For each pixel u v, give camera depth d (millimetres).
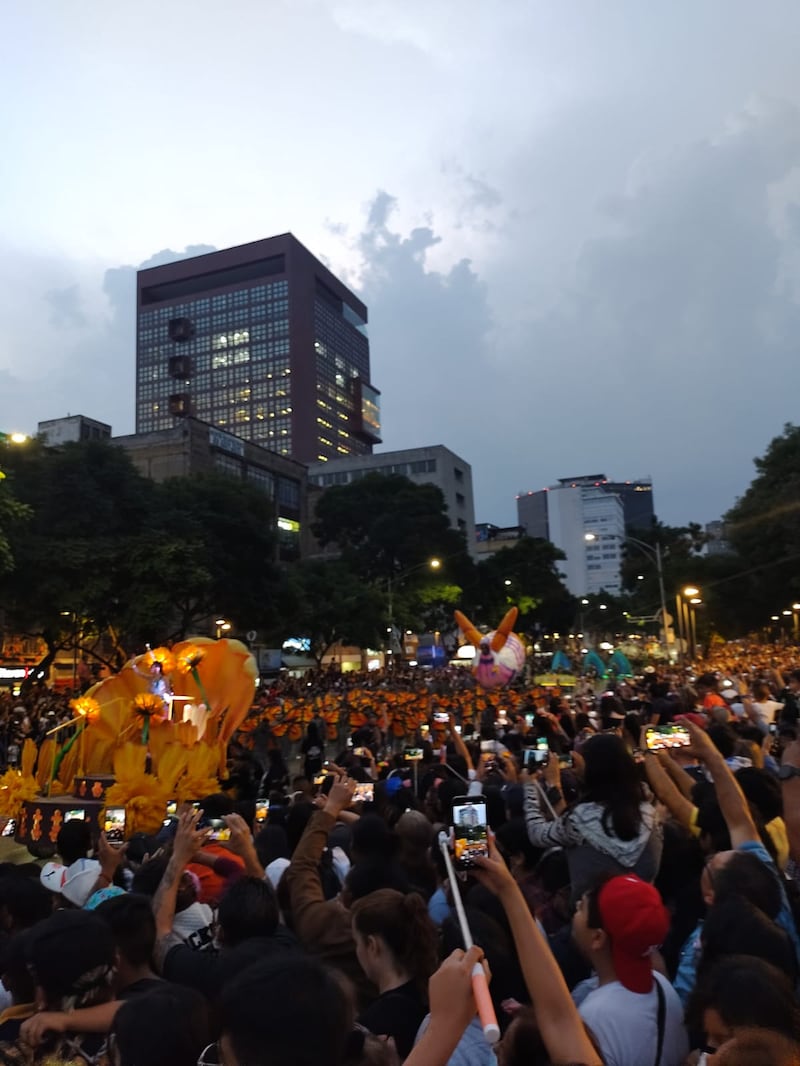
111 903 3662
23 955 3295
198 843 4301
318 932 4055
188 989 2619
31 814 12617
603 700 13008
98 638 42812
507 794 7164
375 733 15820
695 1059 2803
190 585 38750
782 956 3031
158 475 74375
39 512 38094
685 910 4430
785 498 51312
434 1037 2162
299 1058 1834
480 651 30188
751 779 5176
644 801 4473
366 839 5242
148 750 13109
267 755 20328
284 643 62906
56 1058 2875
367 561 75125
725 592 62156
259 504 48219
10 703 30500
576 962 4137
